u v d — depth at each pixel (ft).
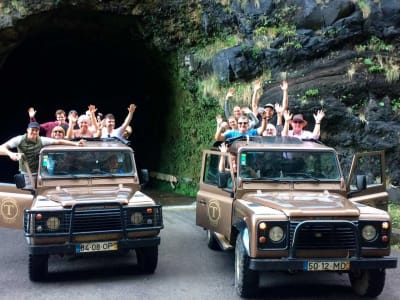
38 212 22.11
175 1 52.60
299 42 47.06
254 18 49.34
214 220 25.80
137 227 23.08
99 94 75.72
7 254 28.78
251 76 47.65
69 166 26.66
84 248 22.34
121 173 27.25
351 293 22.00
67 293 21.98
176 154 56.80
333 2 47.26
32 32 55.11
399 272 25.41
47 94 76.74
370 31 47.11
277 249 19.71
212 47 51.13
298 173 24.48
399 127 43.06
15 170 68.59
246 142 25.81
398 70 45.09
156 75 60.70
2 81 70.90
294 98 43.83
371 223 20.21
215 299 21.22
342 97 44.29
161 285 23.08
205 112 49.67
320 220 19.83
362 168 42.16
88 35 58.95
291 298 21.27
